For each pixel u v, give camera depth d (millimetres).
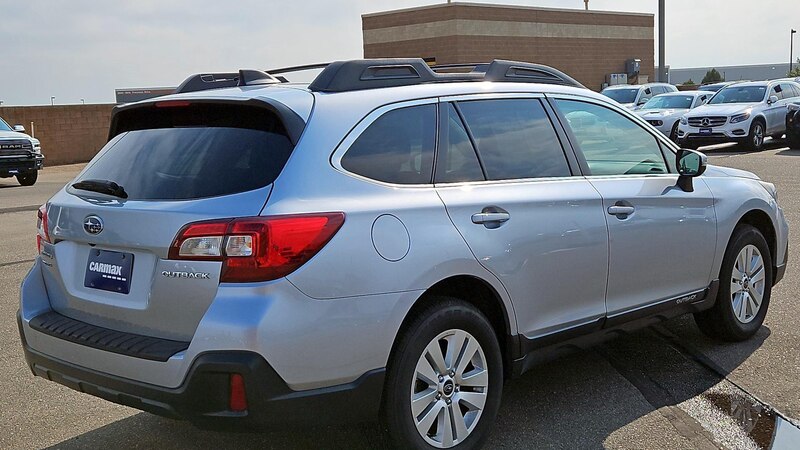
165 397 3215
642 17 51812
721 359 5180
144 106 3867
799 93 22109
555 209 4129
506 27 45875
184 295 3238
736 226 5387
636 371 5020
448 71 4934
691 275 4992
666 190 4820
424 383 3611
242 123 3604
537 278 4023
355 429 4156
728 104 21047
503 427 4215
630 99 27188
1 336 5969
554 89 4570
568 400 4570
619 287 4504
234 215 3199
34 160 19391
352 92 3756
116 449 4062
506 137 4184
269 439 4102
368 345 3336
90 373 3473
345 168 3490
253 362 3084
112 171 3789
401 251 3445
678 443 3994
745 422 4238
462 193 3809
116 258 3518
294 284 3162
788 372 4926
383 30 47250
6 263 8758
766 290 5641
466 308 3721
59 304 3832
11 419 4461
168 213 3307
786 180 13570
